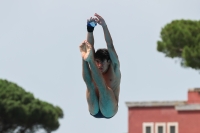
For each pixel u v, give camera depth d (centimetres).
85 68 2416
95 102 2436
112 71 2448
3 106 10312
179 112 10019
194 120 9962
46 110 10562
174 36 9469
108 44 2420
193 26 9506
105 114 2438
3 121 10388
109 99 2411
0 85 10438
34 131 10600
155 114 10112
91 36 2416
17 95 10425
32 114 10456
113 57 2431
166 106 10088
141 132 10125
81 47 2378
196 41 9419
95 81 2383
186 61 9356
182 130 9994
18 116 10350
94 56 2439
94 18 2403
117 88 2462
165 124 10056
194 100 9988
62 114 10981
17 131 10512
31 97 10538
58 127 10869
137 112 10194
